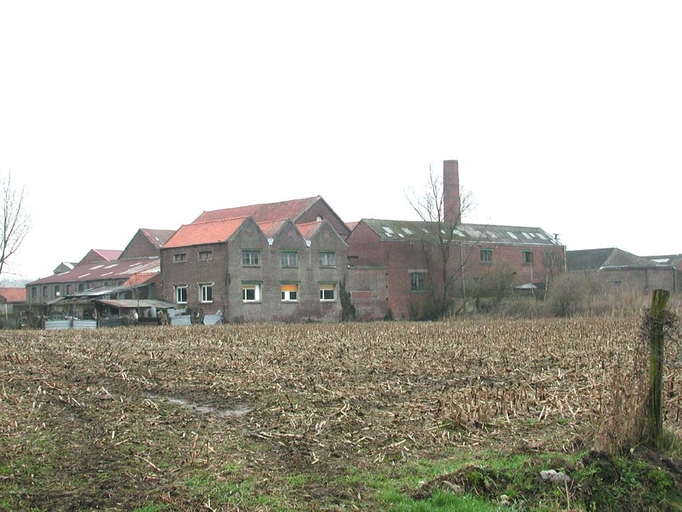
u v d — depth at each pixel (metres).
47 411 15.73
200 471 11.05
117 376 21.48
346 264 66.75
